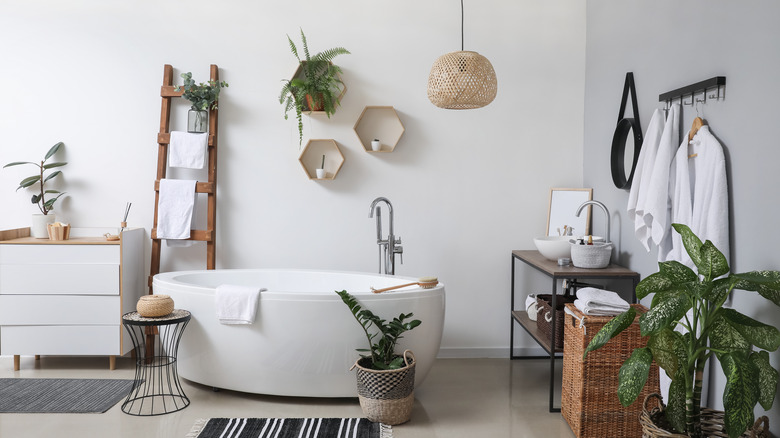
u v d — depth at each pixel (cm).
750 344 208
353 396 329
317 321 316
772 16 220
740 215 240
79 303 380
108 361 409
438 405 334
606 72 387
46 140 416
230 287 324
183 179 420
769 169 221
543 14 422
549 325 341
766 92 223
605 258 340
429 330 329
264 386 330
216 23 416
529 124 424
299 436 287
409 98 421
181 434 289
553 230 420
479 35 420
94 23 414
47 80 414
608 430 286
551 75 423
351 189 423
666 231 283
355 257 425
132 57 415
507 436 293
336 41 418
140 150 418
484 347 430
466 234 425
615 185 363
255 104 419
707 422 223
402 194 424
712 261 211
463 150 423
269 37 418
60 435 287
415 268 425
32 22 411
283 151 421
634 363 212
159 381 363
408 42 419
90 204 419
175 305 339
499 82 422
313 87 401
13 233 399
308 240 425
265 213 423
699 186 259
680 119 290
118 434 288
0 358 413
